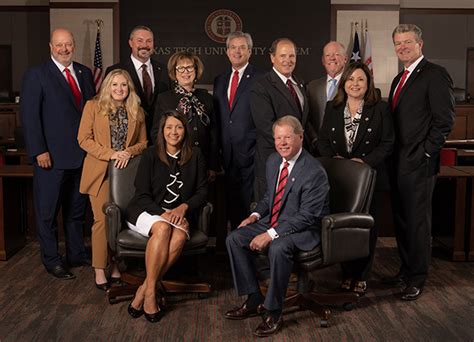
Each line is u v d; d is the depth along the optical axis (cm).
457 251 492
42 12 966
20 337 340
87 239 550
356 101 400
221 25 893
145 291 364
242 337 342
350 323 362
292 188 360
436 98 389
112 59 904
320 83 470
